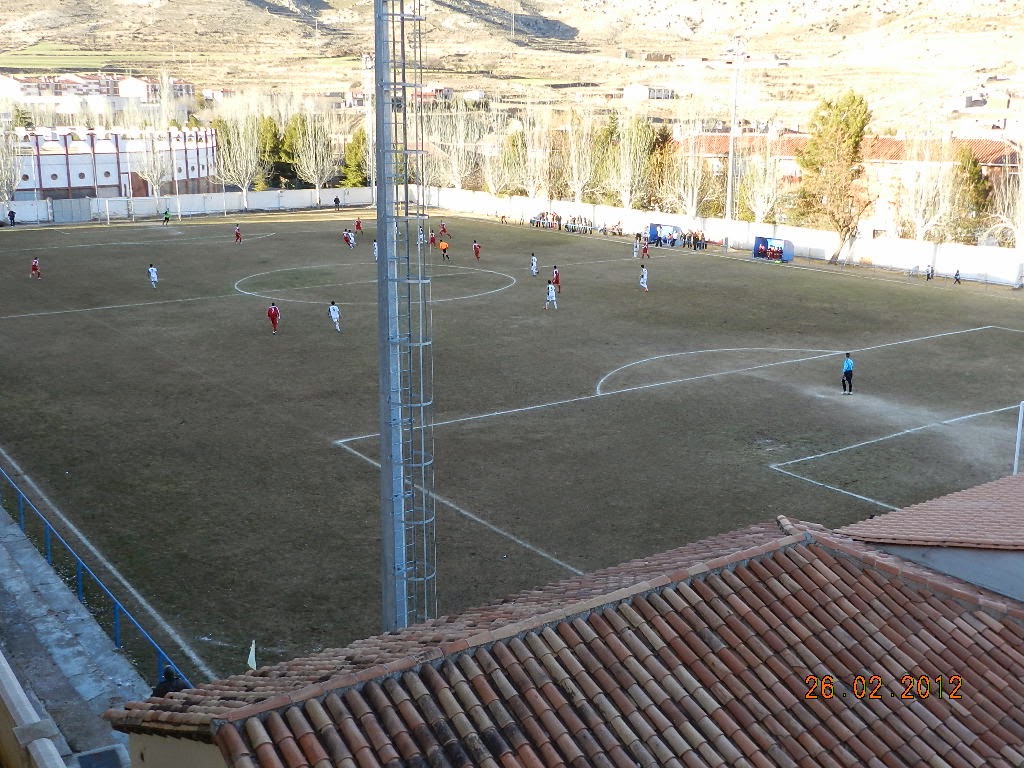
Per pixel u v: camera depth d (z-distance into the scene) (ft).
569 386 140.67
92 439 116.78
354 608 77.97
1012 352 163.32
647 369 150.30
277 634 73.77
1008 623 44.27
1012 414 130.21
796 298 208.54
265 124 413.80
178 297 203.82
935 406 133.49
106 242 283.59
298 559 86.33
